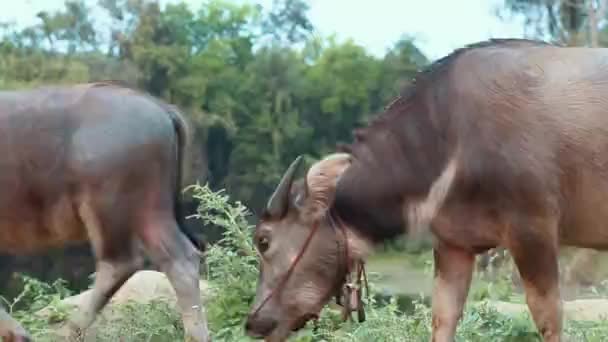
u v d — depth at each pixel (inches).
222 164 1483.8
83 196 271.9
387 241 230.4
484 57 222.4
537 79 215.9
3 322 270.2
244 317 315.3
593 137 212.2
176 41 1537.9
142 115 273.4
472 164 215.9
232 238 327.6
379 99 1643.7
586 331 283.7
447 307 232.5
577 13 1127.0
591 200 215.3
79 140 271.6
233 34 1782.7
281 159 1531.7
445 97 222.1
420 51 1695.4
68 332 298.2
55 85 289.0
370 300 293.9
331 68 1644.9
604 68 216.2
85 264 874.1
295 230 227.3
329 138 1619.1
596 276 545.0
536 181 211.9
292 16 1866.4
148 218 272.4
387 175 225.1
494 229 219.5
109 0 1424.7
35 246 285.4
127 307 311.3
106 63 1368.1
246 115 1528.1
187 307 268.4
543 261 214.5
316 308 227.9
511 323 285.0
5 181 274.7
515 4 1206.3
